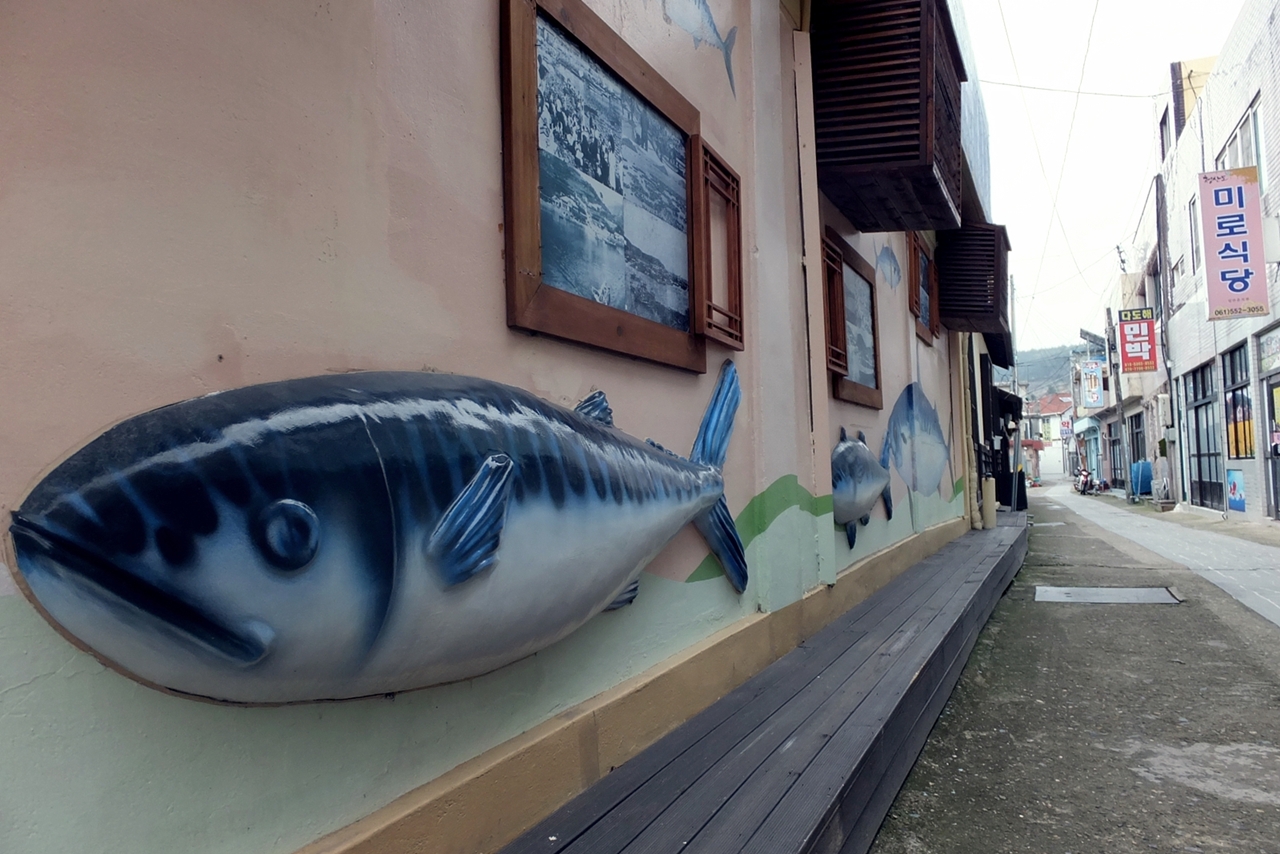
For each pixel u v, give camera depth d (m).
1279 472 13.55
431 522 1.61
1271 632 5.86
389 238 1.80
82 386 1.23
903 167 4.83
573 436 2.13
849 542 5.45
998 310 9.84
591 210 2.59
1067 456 63.38
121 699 1.26
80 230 1.24
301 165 1.61
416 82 1.90
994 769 3.45
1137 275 26.02
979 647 5.71
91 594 1.16
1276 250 12.24
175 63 1.39
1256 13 12.91
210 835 1.39
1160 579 8.47
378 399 1.57
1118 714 4.17
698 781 2.41
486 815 1.97
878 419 6.54
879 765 2.83
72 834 1.20
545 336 2.33
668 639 3.00
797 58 4.79
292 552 1.34
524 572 1.88
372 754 1.71
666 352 2.96
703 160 3.36
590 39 2.58
